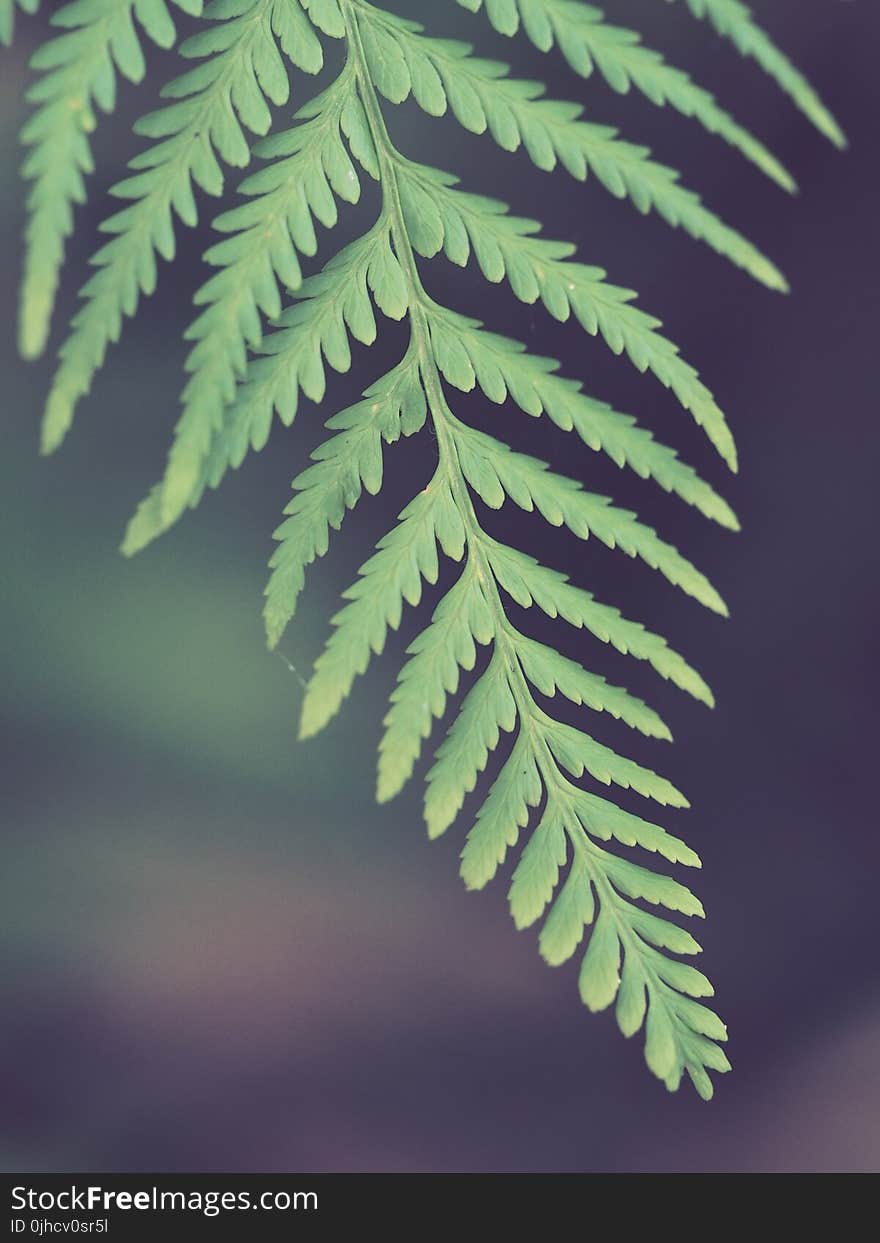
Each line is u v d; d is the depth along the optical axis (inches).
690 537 49.1
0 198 39.0
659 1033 22.3
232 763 44.6
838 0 49.3
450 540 22.7
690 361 50.2
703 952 45.7
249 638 44.2
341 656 22.2
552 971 45.2
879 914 46.6
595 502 22.7
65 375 21.0
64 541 43.3
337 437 22.5
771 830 48.1
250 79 22.1
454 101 22.6
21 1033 40.9
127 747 43.9
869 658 49.3
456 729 22.5
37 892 42.6
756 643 49.8
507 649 22.6
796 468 50.4
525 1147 40.8
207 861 44.3
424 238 22.6
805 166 49.8
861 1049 43.3
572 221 47.3
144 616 43.8
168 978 42.9
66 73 21.2
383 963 44.3
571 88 45.2
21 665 42.9
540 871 22.5
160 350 42.8
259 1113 40.8
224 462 21.9
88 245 39.7
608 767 22.6
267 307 21.9
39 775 43.2
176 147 21.9
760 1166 41.2
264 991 43.2
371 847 45.5
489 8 22.5
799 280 50.2
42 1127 39.1
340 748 45.4
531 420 44.5
